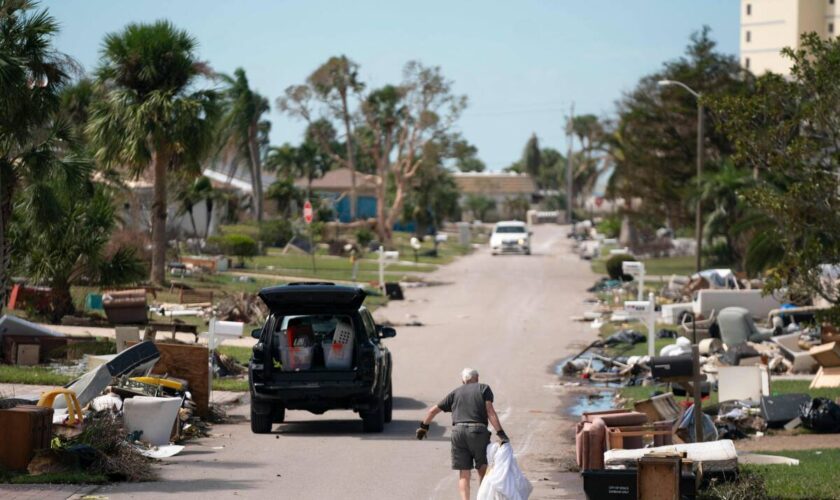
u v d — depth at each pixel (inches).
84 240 1585.9
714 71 3329.2
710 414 975.0
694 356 713.0
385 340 1732.3
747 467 717.9
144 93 2082.9
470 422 614.5
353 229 4367.6
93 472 680.4
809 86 857.5
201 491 655.1
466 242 4660.4
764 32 5374.0
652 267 3307.1
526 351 1608.0
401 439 892.0
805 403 938.1
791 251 864.9
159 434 813.2
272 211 4598.9
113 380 881.5
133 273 1635.1
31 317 1619.1
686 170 3348.9
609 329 1823.3
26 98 1139.9
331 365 916.6
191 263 2534.5
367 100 4269.2
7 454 676.1
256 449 828.0
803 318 1672.0
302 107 4217.5
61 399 829.2
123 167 2188.7
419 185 4734.3
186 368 960.3
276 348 917.8
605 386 1283.2
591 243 3981.3
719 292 1811.0
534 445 887.1
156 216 2119.8
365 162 6033.5
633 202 4131.4
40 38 1153.4
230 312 1784.0
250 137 4010.8
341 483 693.9
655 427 737.0
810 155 849.5
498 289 2659.9
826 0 5275.6
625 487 583.5
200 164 2166.6
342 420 1019.9
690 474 601.3
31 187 1239.5
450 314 2138.3
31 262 1584.6
